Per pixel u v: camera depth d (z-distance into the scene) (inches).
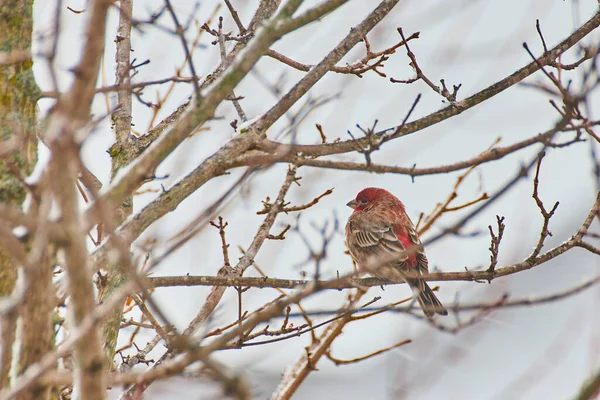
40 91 358.6
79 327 251.3
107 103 340.5
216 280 430.0
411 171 350.0
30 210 284.0
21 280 274.4
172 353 415.5
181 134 342.0
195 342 287.3
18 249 242.7
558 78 393.7
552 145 341.7
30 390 286.2
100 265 343.6
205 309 440.1
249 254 454.6
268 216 461.4
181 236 308.8
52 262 292.7
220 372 246.2
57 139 238.2
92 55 248.7
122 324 451.8
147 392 373.1
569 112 330.0
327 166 363.3
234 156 382.6
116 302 251.0
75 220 245.3
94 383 258.5
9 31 351.6
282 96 408.8
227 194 312.0
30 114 353.1
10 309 246.4
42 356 289.3
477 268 446.0
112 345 413.1
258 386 329.1
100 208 252.1
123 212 450.6
